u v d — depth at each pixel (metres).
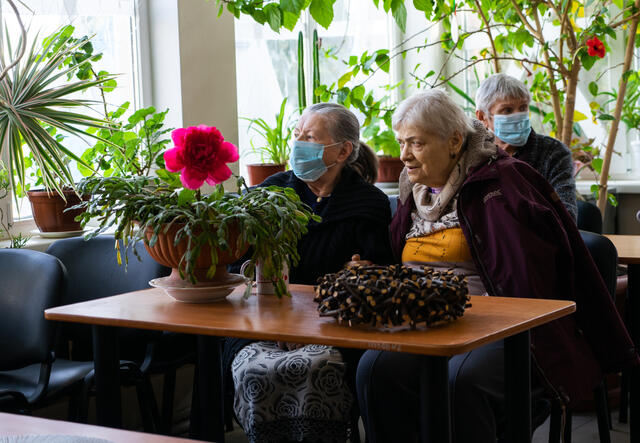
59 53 2.62
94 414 2.97
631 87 4.85
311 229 2.64
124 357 2.71
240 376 2.23
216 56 3.64
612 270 2.45
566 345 2.10
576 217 3.20
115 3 3.41
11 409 2.23
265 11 3.03
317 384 2.16
